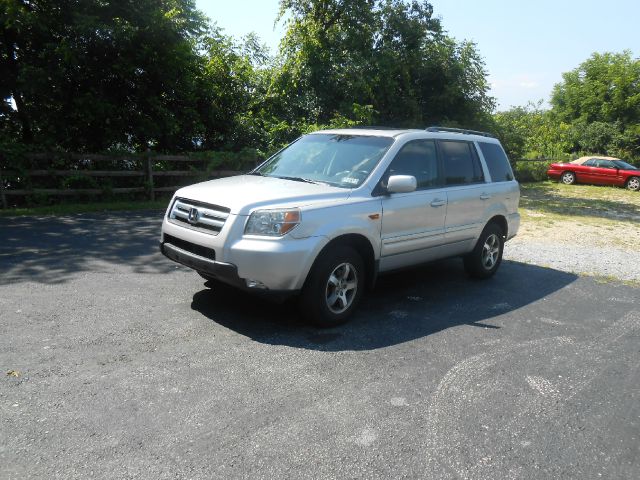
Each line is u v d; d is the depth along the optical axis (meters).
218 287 5.77
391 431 3.17
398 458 2.91
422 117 20.75
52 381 3.50
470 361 4.29
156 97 13.78
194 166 14.23
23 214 9.93
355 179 5.20
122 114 13.37
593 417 3.52
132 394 3.40
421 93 21.55
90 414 3.14
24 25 11.62
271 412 3.29
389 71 18.97
